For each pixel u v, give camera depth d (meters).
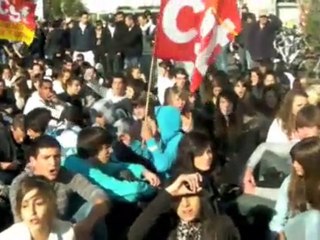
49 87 12.84
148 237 5.97
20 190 5.48
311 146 5.80
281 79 17.42
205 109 11.46
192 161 6.39
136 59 28.17
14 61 22.25
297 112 7.46
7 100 15.60
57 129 9.89
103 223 7.25
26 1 12.09
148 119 9.48
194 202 5.92
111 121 12.10
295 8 40.00
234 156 9.02
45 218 5.48
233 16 9.82
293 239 5.62
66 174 6.76
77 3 47.75
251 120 10.43
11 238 5.44
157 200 5.95
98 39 28.77
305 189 5.82
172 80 16.45
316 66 20.31
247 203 7.73
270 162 7.84
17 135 9.38
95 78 18.05
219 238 5.91
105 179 7.54
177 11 9.77
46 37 28.70
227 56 23.38
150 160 8.97
